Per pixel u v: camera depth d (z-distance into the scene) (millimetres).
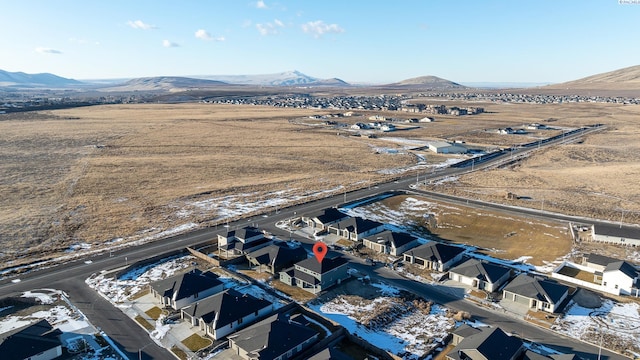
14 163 120375
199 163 124938
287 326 40500
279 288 52594
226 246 63250
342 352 39500
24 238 66250
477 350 36469
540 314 46438
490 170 116438
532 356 36781
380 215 80062
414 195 91000
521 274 52594
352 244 66312
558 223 73000
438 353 39844
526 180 104312
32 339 37469
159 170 115312
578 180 104500
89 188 96062
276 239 67188
